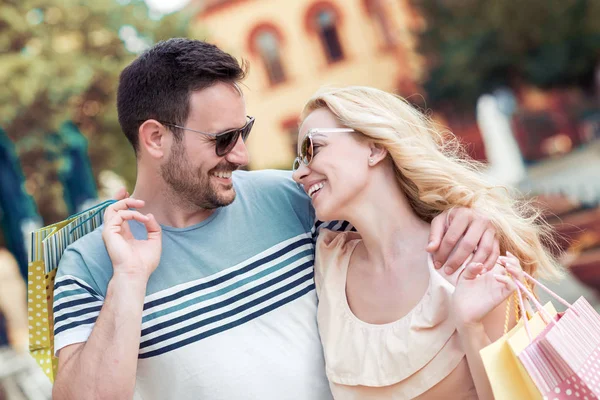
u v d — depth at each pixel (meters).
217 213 2.52
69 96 13.62
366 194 2.32
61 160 12.85
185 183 2.42
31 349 2.48
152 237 2.37
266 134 26.88
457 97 25.53
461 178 2.37
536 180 18.72
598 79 24.25
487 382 1.98
